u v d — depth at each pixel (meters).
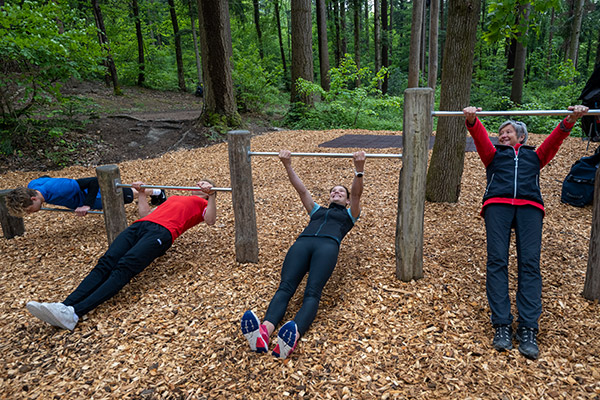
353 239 3.71
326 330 2.48
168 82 21.59
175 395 2.04
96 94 15.71
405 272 2.92
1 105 7.71
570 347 2.23
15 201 3.32
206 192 3.32
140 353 2.37
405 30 31.50
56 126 8.27
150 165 7.53
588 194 4.22
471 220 3.98
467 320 2.50
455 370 2.11
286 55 32.62
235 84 13.10
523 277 2.33
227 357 2.31
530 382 2.01
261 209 4.71
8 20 6.74
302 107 12.75
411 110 2.64
